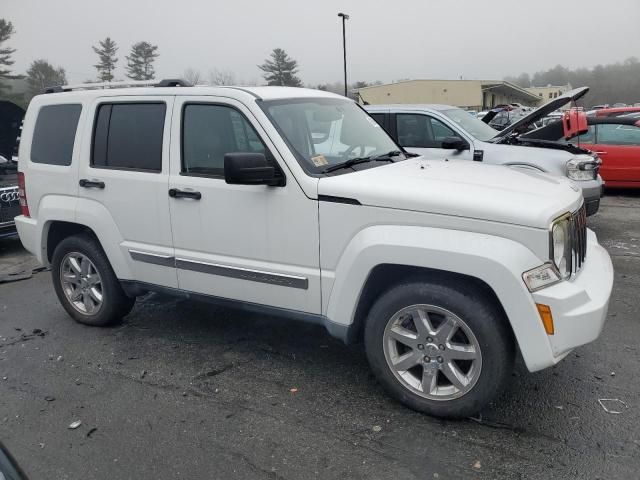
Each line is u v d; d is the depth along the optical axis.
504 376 3.09
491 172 3.72
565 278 3.06
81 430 3.35
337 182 3.37
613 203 10.02
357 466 2.92
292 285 3.61
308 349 4.34
